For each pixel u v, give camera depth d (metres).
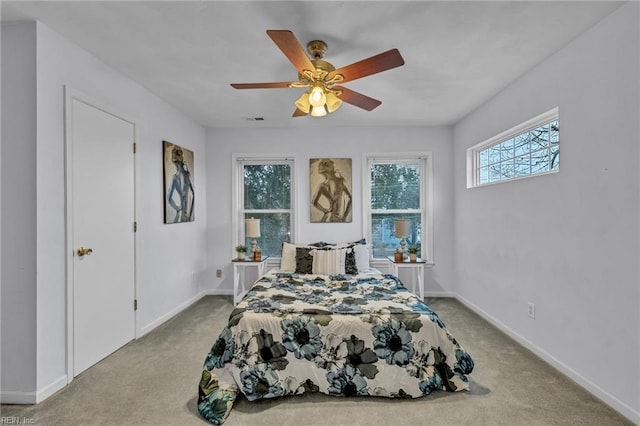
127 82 2.82
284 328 2.06
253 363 1.99
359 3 1.81
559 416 1.83
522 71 2.69
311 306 2.31
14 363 1.98
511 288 2.97
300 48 1.74
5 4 1.80
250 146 4.47
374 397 2.01
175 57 2.46
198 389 2.07
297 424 1.77
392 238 4.50
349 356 2.03
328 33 2.10
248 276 4.46
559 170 2.35
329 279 3.25
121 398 2.02
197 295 4.20
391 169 4.51
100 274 2.51
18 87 1.99
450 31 2.09
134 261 2.92
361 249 3.93
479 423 1.77
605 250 1.96
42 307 2.01
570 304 2.24
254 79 2.85
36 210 1.98
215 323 3.35
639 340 1.75
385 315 2.13
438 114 3.85
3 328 1.99
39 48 2.00
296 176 4.44
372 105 2.53
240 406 1.93
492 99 3.28
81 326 2.32
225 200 4.49
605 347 1.96
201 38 2.19
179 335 3.03
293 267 3.76
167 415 1.86
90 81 2.40
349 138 4.42
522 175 2.97
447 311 3.73
